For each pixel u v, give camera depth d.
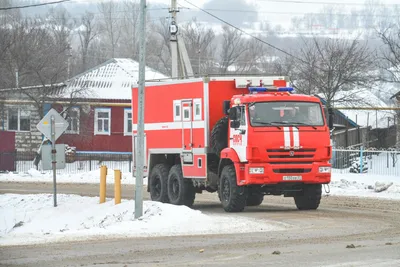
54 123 43.03
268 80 41.41
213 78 40.59
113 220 36.12
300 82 92.31
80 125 94.88
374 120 106.62
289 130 37.12
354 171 67.88
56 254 23.50
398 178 60.59
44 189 59.03
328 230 29.56
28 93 92.00
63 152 43.84
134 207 37.06
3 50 98.38
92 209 40.41
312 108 38.00
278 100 37.53
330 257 22.14
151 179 45.84
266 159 36.81
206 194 53.97
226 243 25.77
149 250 24.19
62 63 119.75
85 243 26.23
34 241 27.30
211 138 40.22
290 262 21.27
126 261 21.94
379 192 51.34
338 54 97.56
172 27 71.88
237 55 140.00
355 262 21.14
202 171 40.66
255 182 36.75
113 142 95.75
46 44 125.31
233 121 37.41
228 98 40.72
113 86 98.75
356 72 97.38
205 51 137.25
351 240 26.30
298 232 28.98
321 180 37.66
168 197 44.12
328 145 37.88
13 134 88.06
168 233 29.17
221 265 20.94
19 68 100.38
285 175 37.00
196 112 41.22
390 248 24.02
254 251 23.64
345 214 36.62
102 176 42.94
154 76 103.19
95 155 93.88
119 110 96.12
